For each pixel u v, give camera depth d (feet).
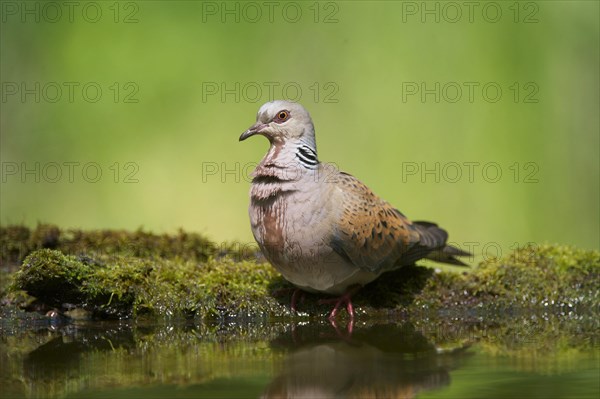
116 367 21.22
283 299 27.04
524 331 25.63
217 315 26.61
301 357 22.11
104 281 26.00
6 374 20.61
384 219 26.25
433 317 27.53
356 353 22.54
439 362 21.54
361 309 27.32
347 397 18.63
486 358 21.93
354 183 26.32
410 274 28.45
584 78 48.75
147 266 27.09
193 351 22.93
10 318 26.32
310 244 24.97
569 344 23.72
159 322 26.45
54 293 25.86
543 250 29.45
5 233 30.94
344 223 25.05
